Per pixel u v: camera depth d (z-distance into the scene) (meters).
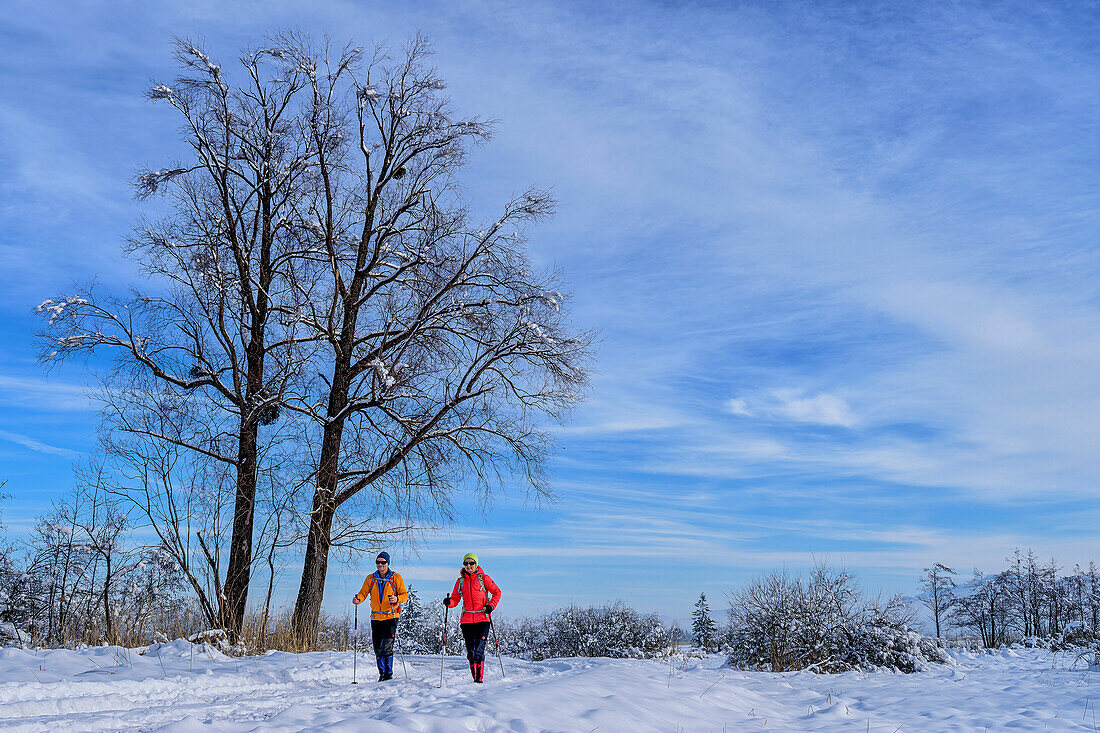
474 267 20.92
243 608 16.81
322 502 18.55
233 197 19.59
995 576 48.44
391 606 11.84
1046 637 22.27
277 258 19.77
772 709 9.62
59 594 17.97
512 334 19.98
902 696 10.84
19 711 7.96
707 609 33.88
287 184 19.52
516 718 6.38
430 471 20.17
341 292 20.39
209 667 12.55
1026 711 9.20
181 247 18.86
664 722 7.28
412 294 20.97
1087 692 10.88
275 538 16.98
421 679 11.70
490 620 10.78
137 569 16.56
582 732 6.25
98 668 11.38
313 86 19.77
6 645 13.91
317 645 17.56
